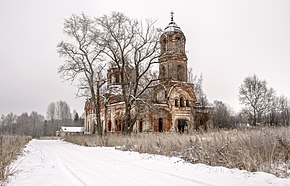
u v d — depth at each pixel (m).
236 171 12.66
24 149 31.34
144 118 53.94
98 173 13.77
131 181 11.48
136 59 44.12
